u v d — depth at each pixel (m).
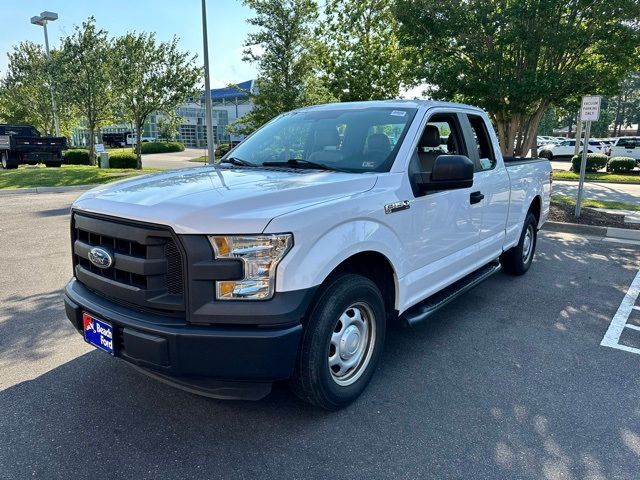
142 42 22.05
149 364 2.56
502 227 5.12
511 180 5.18
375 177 3.29
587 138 9.60
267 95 16.81
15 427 2.91
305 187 2.90
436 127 4.15
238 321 2.50
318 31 16.78
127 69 21.97
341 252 2.79
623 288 5.73
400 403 3.23
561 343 4.20
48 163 22.42
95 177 17.45
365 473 2.56
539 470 2.60
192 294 2.49
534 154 32.09
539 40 9.79
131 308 2.75
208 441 2.81
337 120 4.05
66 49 21.73
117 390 3.33
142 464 2.61
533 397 3.32
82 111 23.19
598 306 5.11
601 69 10.48
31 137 21.20
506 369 3.72
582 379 3.58
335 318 2.86
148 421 2.99
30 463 2.60
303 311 2.60
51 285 5.51
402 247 3.38
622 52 9.78
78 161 27.12
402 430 2.93
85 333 2.97
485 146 4.91
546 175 6.43
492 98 10.66
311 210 2.69
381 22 15.97
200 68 23.14
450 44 10.84
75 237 3.24
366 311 3.21
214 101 67.69
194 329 2.49
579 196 9.81
